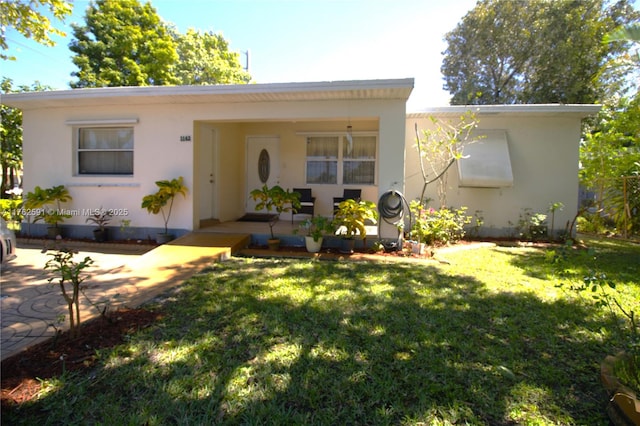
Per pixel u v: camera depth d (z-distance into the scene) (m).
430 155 8.12
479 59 16.50
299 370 2.37
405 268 5.20
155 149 7.02
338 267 5.20
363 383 2.23
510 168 7.74
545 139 7.99
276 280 4.47
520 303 3.72
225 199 8.73
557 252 3.14
